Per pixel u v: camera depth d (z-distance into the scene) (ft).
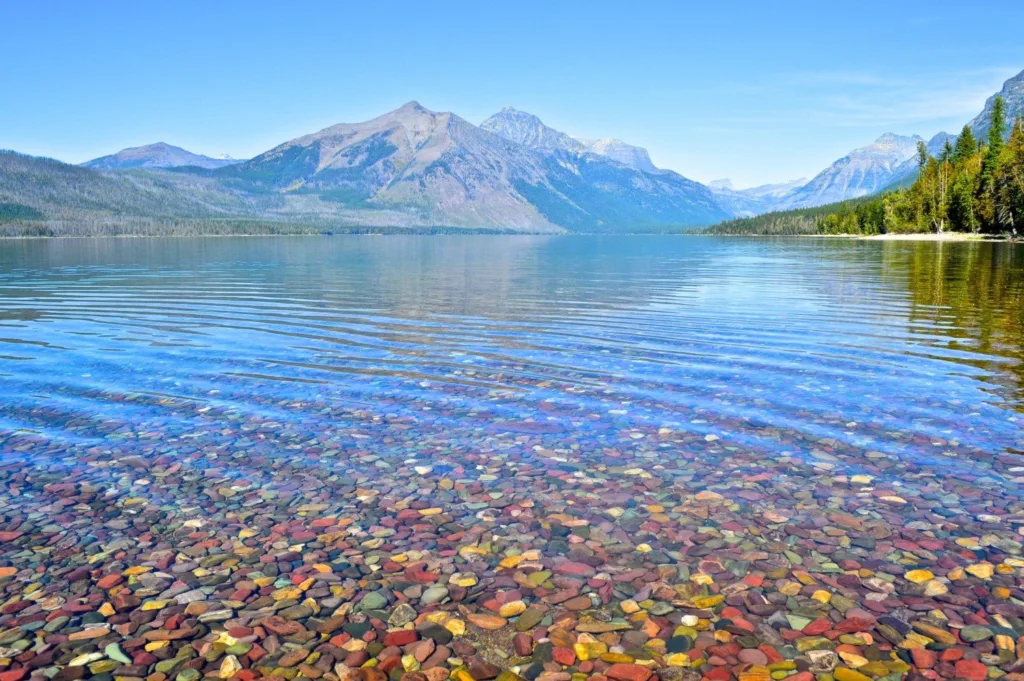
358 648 21.48
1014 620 22.40
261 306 110.11
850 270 183.42
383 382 55.83
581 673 20.22
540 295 127.34
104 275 187.42
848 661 20.58
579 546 27.84
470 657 21.03
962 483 33.45
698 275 179.32
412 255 360.69
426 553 27.37
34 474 35.58
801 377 55.98
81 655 21.03
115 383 55.62
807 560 26.45
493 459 37.68
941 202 458.50
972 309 95.81
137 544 28.14
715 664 20.58
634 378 56.44
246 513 31.04
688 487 33.55
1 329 84.84
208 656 21.07
